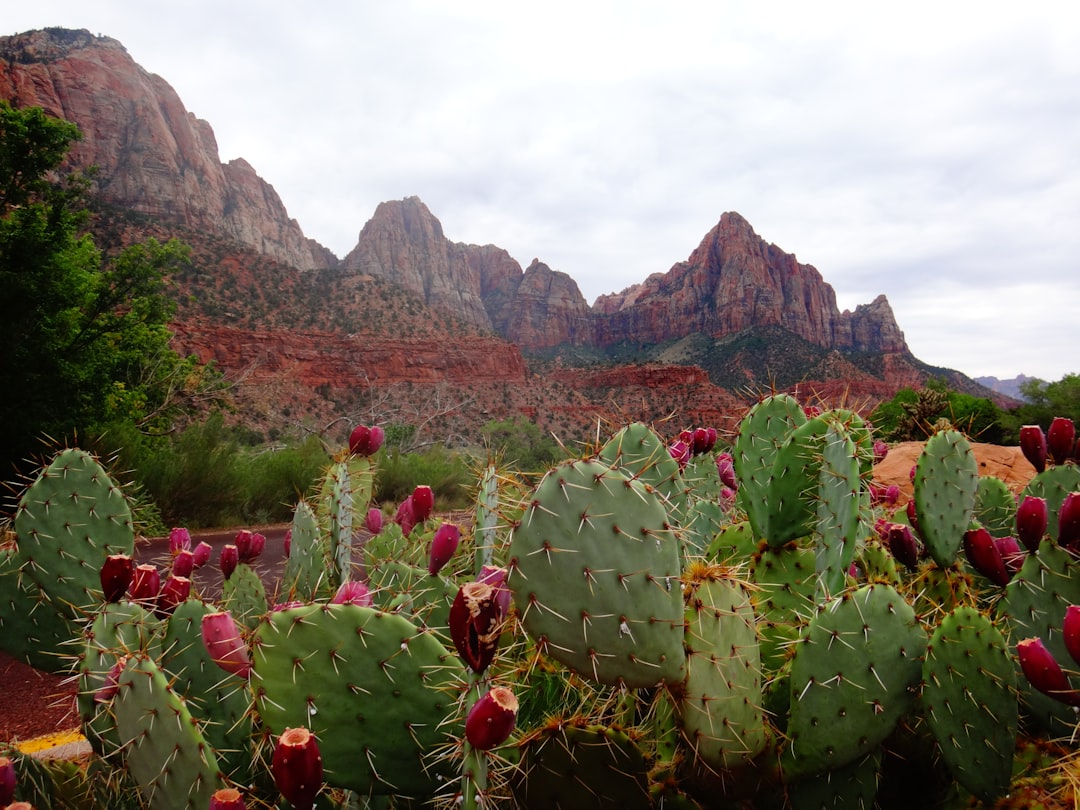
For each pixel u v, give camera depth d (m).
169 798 1.60
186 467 13.08
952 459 2.48
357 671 1.62
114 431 12.30
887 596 1.83
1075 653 1.61
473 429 49.97
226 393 21.36
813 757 1.75
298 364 66.56
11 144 12.37
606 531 1.49
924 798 2.24
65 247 13.34
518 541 1.51
